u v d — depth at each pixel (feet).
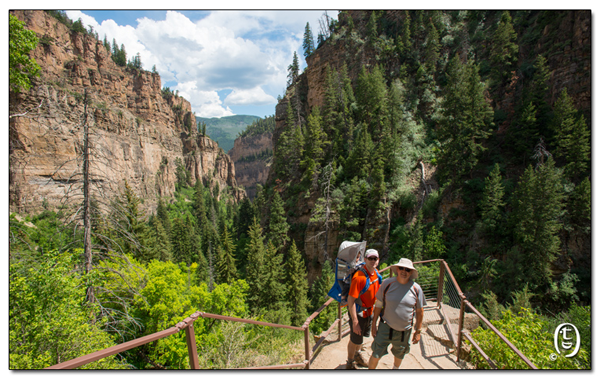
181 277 80.53
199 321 66.49
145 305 60.95
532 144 131.34
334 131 196.24
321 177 173.06
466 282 114.32
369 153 154.61
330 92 199.31
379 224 142.20
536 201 101.50
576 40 143.95
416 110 187.83
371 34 229.04
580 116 123.44
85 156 44.68
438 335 26.40
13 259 36.06
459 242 127.03
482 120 133.80
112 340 46.06
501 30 168.25
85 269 45.44
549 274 101.45
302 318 112.88
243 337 38.09
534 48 166.09
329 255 154.61
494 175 115.96
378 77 185.68
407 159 157.69
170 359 63.21
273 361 32.58
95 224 46.85
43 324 33.55
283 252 173.99
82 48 399.65
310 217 164.04
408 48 221.05
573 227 106.52
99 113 339.77
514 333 31.22
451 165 136.98
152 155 463.83
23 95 230.48
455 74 156.87
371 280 19.70
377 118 179.83
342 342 26.04
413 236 122.62
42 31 353.51
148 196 416.87
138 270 61.82
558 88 145.48
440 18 220.43
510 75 164.66
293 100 277.23
